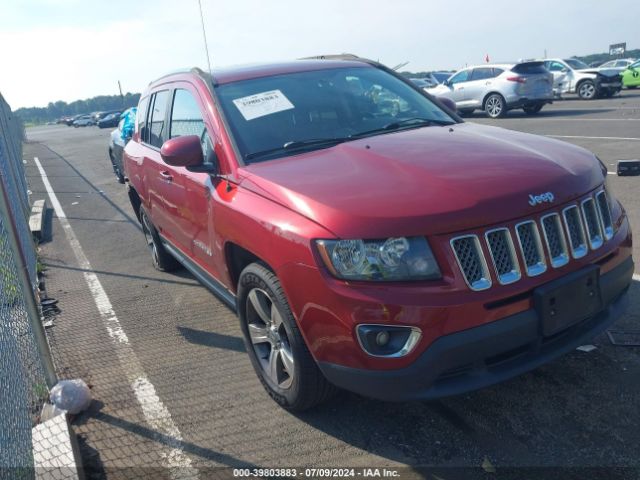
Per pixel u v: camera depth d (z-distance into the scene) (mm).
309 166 3227
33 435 3021
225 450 3086
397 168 2996
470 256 2619
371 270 2572
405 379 2572
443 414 3186
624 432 2889
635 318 3959
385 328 2551
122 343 4535
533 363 2766
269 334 3326
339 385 2787
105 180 14141
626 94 23781
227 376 3861
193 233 4266
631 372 3371
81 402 3566
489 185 2756
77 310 5352
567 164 3086
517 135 3633
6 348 2756
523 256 2697
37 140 40375
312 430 3172
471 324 2568
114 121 50750
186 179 4137
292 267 2789
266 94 3994
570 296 2773
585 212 2973
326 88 4203
